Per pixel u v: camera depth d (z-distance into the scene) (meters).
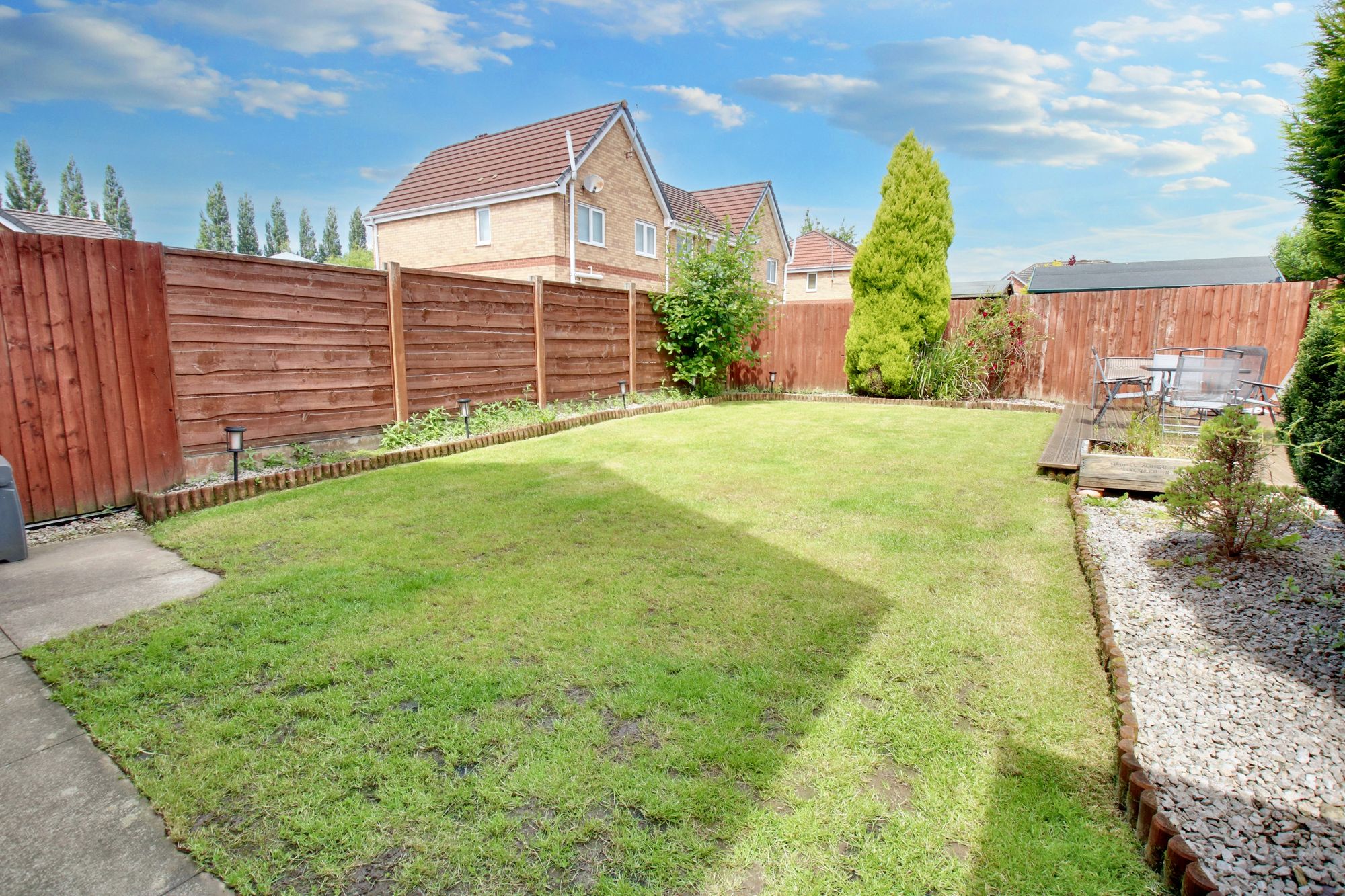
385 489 4.93
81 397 4.30
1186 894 1.47
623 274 18.12
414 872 1.54
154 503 4.26
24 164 57.78
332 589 3.11
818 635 2.65
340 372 5.91
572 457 6.15
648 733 2.04
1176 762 1.90
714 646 2.57
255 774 1.86
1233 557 3.44
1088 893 1.50
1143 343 9.79
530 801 1.76
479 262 16.86
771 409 10.04
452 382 7.05
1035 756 1.94
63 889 1.49
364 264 37.25
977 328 10.80
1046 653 2.53
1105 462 4.76
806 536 3.90
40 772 1.87
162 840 1.64
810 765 1.89
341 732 2.03
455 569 3.35
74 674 2.38
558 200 15.56
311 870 1.55
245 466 5.18
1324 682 2.31
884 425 8.23
